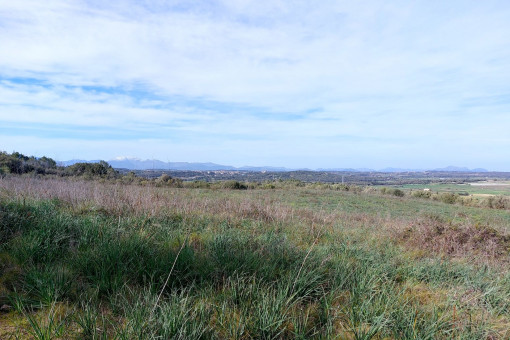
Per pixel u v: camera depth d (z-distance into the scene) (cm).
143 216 611
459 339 251
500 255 571
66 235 420
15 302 256
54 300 264
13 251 353
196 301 293
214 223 679
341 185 4212
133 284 318
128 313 247
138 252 367
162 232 509
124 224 531
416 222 796
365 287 340
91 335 224
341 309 306
